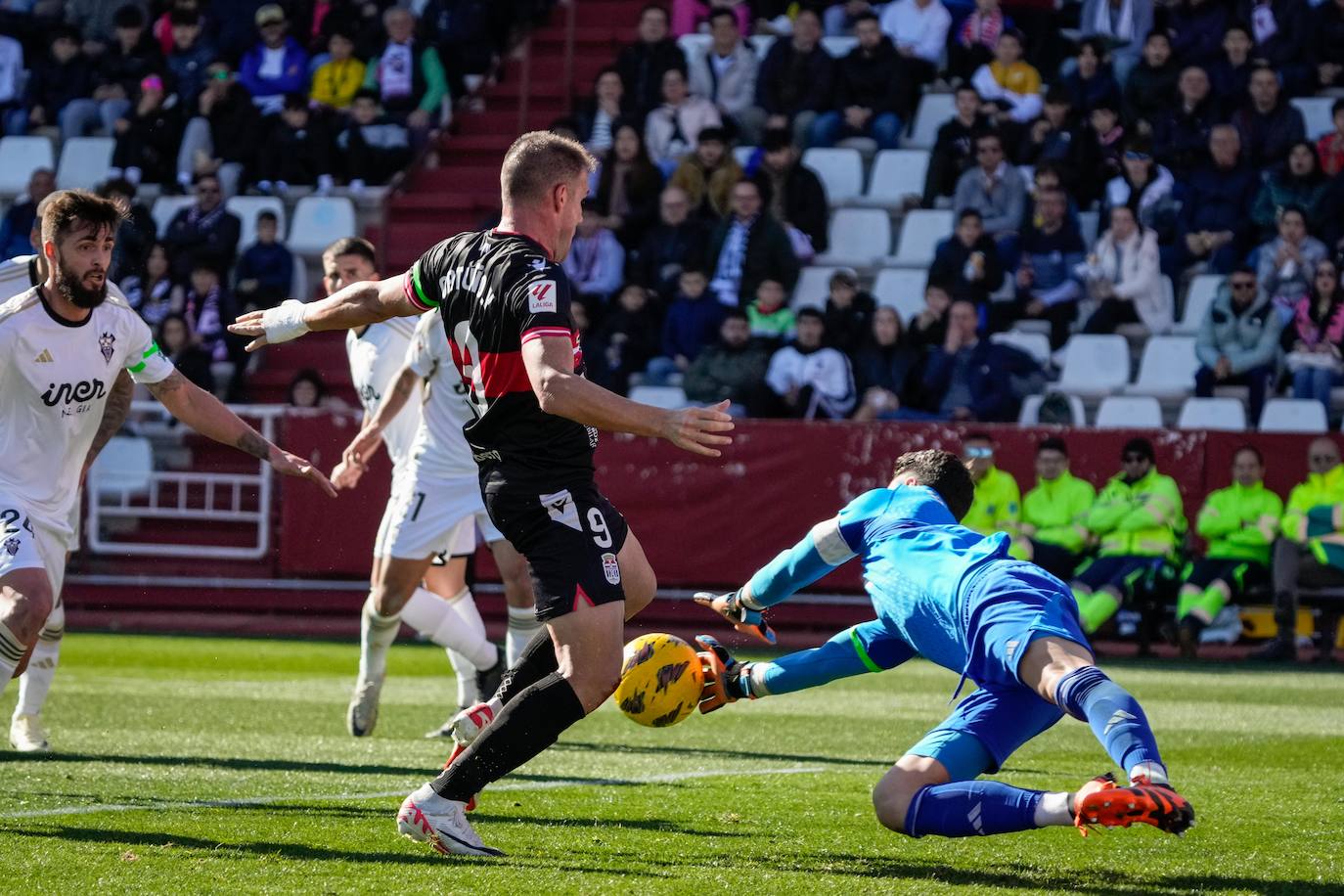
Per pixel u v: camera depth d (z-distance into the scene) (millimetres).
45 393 11609
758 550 31016
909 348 33750
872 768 14555
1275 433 29406
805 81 39969
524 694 9492
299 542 32438
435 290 10141
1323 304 33875
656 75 40156
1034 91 39281
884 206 39281
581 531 9648
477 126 44281
